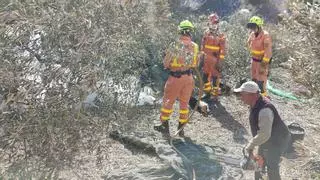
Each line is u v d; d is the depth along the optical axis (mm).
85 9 4598
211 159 6973
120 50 4742
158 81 8688
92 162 6324
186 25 7258
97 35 4512
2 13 4500
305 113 9211
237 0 15008
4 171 4586
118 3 4895
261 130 5418
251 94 5469
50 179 4652
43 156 4492
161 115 7664
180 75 7457
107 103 4730
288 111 9258
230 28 12031
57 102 4379
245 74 10484
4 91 4395
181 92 7578
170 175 6469
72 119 4434
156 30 7023
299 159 7074
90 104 4609
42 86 4391
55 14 4477
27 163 4566
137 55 5219
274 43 11672
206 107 8586
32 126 4383
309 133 8148
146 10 6020
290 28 8211
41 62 4453
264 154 5941
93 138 4656
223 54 9250
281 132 5633
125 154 6902
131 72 5156
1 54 4430
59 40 4465
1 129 4422
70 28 4477
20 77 4387
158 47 7309
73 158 4652
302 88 10234
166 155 6898
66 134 4473
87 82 4414
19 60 4426
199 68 8156
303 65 7430
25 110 4391
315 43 7340
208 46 9211
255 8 14930
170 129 8023
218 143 7746
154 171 6449
